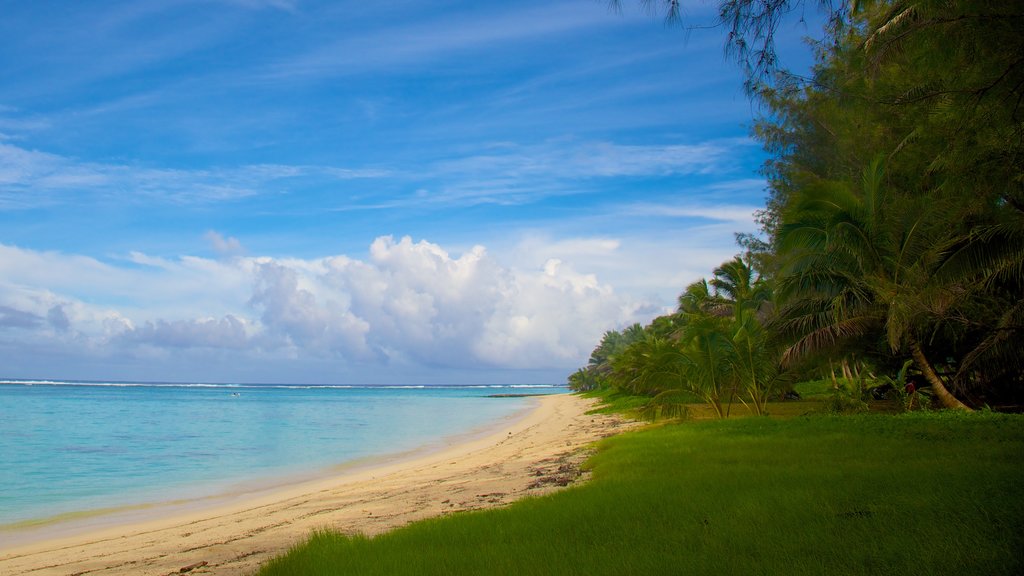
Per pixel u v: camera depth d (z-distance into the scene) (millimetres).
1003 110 8820
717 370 27062
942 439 14008
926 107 11289
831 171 30406
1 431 46094
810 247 23125
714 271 45094
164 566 9836
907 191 23594
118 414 70438
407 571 6184
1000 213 17328
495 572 5922
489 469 19922
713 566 5570
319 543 7914
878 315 22688
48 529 15141
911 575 5082
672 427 24125
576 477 14961
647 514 7934
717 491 9078
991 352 20641
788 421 21359
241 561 9656
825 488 8609
